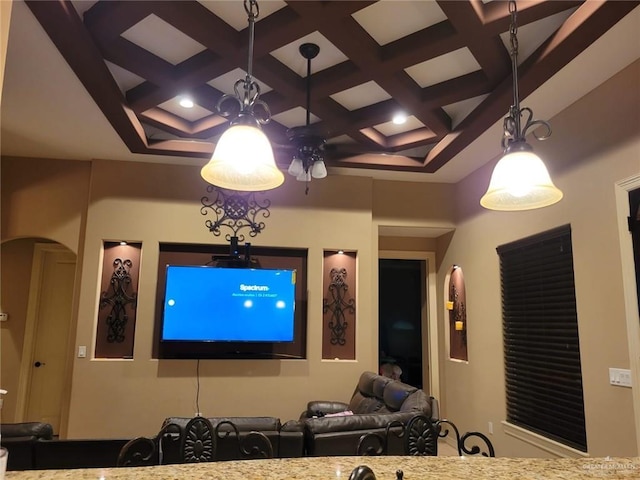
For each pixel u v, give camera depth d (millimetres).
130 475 1280
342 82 3348
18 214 4887
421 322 6613
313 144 3438
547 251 3855
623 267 3000
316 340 5047
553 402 3688
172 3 2604
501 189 1979
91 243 4840
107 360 4695
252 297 4875
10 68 3143
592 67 3020
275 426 2654
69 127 4160
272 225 5156
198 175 5117
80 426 4539
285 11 2717
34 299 5445
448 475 1343
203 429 2020
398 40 2980
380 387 4184
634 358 2877
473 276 5137
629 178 2979
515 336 4281
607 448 3059
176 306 4730
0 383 5199
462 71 3367
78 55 2930
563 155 3637
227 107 3840
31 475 1272
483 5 2602
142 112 3984
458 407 5391
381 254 6223
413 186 5648
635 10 2424
